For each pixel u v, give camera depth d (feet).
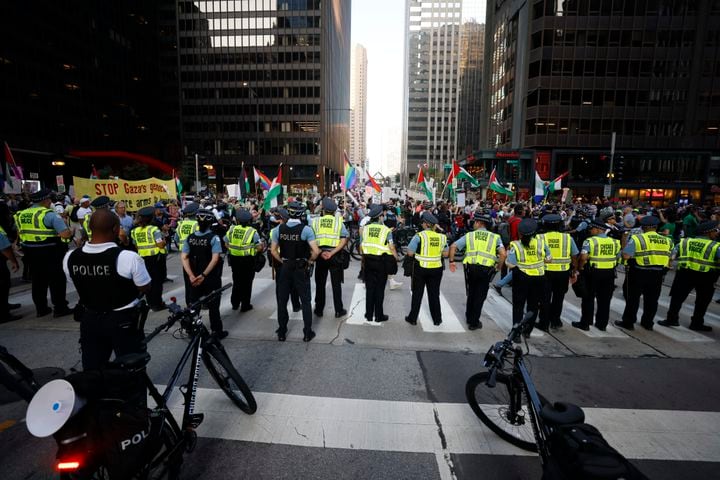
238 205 57.41
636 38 151.74
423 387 14.03
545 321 20.11
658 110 154.40
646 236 20.16
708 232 20.20
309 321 18.29
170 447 8.66
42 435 6.01
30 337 18.11
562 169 159.94
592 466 6.39
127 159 196.13
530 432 10.77
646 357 17.16
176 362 15.74
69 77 159.74
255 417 12.00
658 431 11.70
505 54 186.91
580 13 151.64
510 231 33.86
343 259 21.77
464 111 410.31
